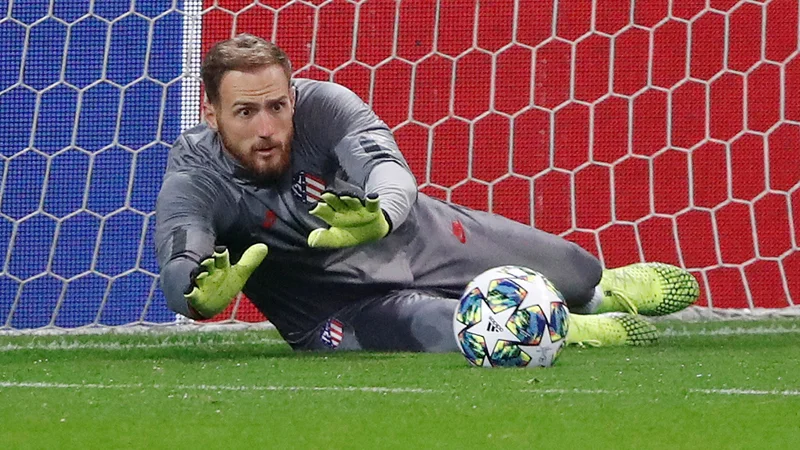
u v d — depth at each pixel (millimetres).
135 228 24500
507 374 13039
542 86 25453
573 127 25172
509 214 25031
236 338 20625
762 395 11352
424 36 25500
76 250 24344
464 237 17750
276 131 15664
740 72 25203
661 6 25547
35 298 24031
